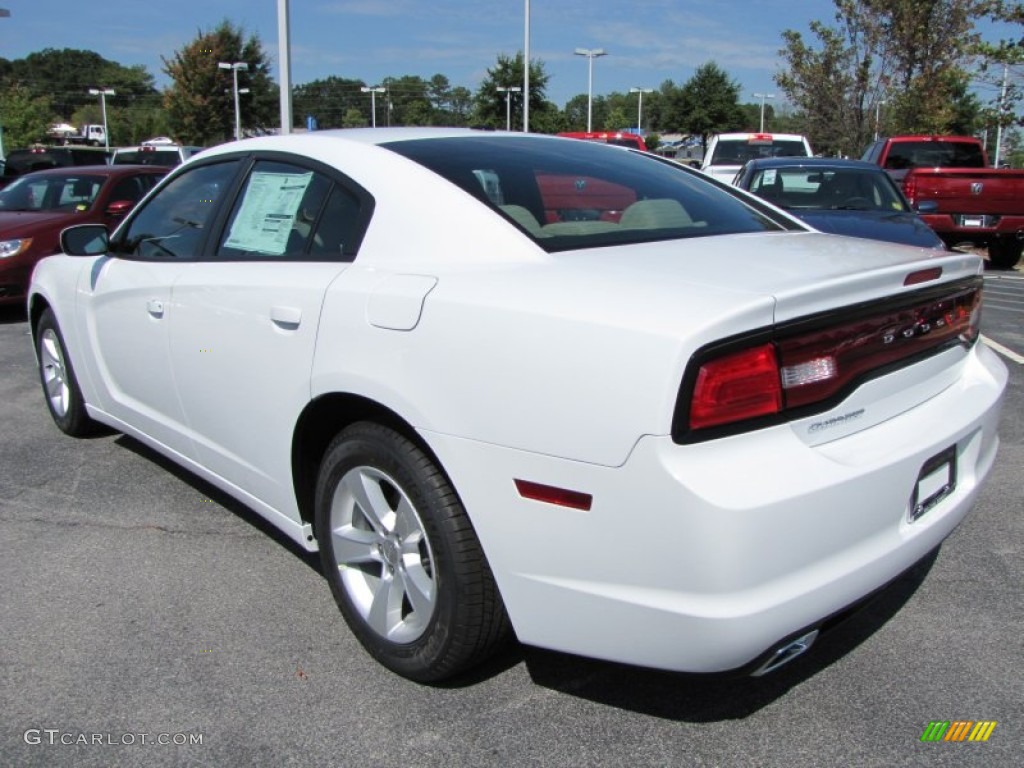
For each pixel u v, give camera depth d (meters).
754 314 2.01
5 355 7.18
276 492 3.05
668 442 1.96
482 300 2.28
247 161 3.39
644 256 2.47
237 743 2.39
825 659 2.75
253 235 3.19
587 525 2.09
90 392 4.43
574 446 2.07
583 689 2.61
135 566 3.42
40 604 3.13
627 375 2.00
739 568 1.97
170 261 3.54
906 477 2.28
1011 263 13.05
